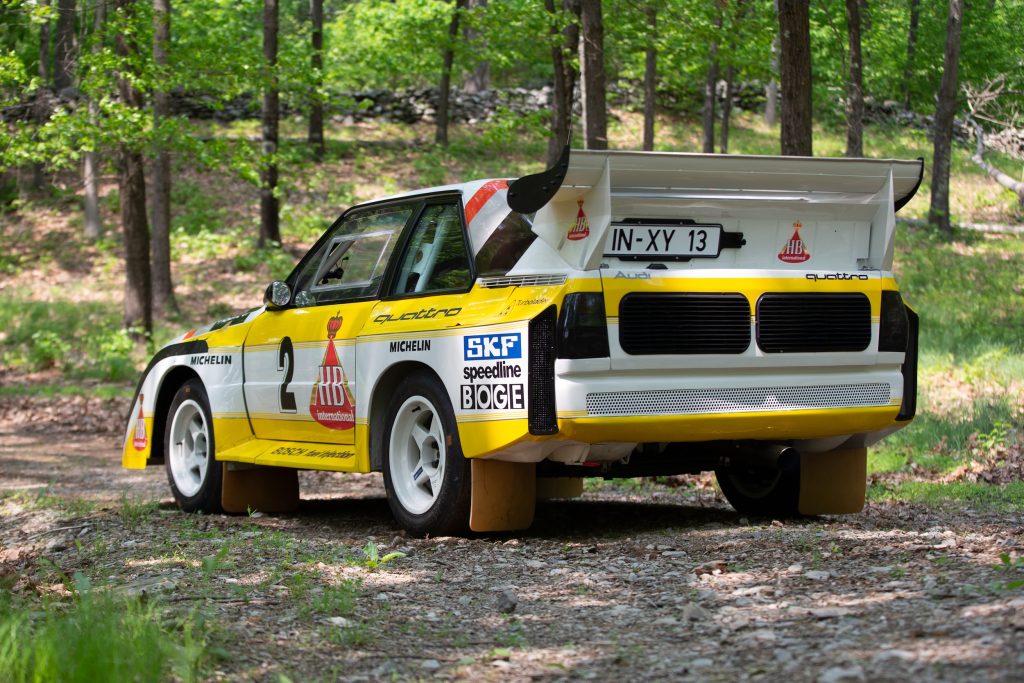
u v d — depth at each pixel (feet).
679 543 19.39
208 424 26.11
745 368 19.03
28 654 11.07
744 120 132.67
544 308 18.15
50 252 91.71
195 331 28.07
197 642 12.54
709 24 57.88
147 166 102.22
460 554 19.02
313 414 23.22
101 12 61.98
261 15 124.47
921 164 20.24
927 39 120.57
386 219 22.98
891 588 14.43
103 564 18.71
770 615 13.53
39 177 102.94
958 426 35.09
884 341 20.10
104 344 69.21
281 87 67.82
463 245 20.57
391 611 15.03
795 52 43.11
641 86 130.00
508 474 19.75
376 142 114.93
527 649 12.92
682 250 19.31
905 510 23.79
